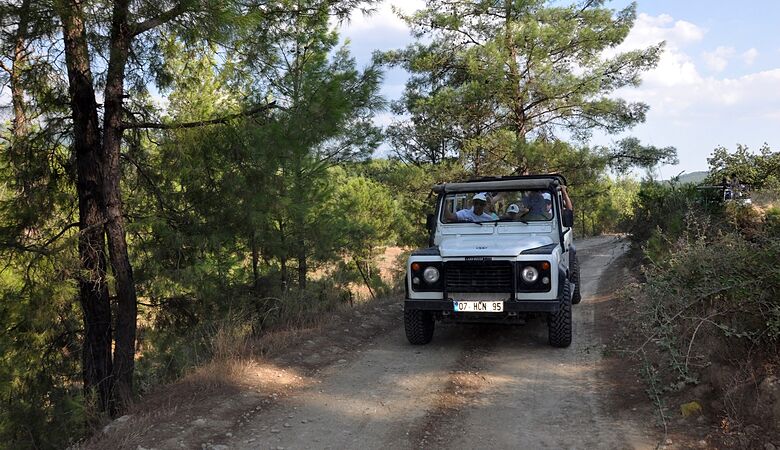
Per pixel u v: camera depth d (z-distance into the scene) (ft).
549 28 52.21
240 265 31.19
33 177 22.41
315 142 22.97
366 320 28.55
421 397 17.07
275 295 29.73
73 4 16.71
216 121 22.12
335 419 15.42
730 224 23.79
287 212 26.00
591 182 55.93
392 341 24.70
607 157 55.36
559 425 14.34
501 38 53.67
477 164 56.85
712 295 15.40
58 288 20.08
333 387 18.25
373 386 18.30
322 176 34.42
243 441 13.94
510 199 25.59
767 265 14.28
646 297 17.34
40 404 22.81
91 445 14.26
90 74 20.16
